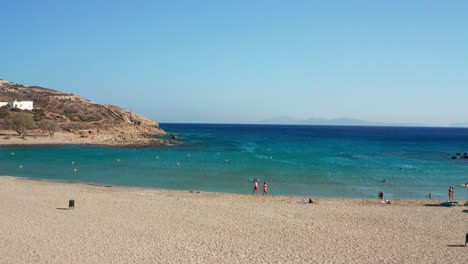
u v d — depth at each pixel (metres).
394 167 74.81
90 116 165.75
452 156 98.12
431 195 48.47
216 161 78.31
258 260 22.28
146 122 187.88
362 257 23.14
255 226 29.80
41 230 26.78
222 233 27.64
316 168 70.31
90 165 70.31
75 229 27.38
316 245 25.33
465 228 30.17
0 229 26.58
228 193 46.22
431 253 24.03
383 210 36.38
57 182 51.59
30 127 121.31
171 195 42.78
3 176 55.50
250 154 95.19
